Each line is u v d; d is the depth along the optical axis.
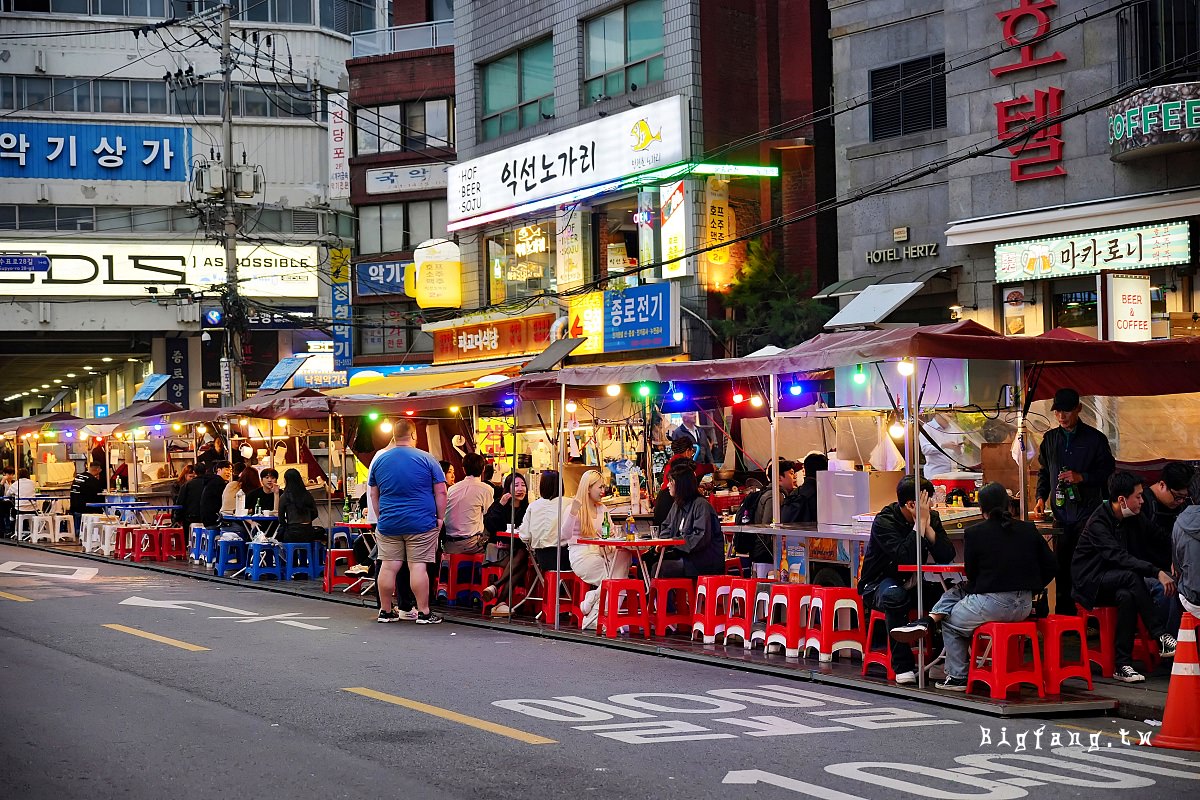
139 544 22.84
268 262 49.81
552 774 7.47
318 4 51.88
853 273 24.12
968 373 12.46
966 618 9.96
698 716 9.21
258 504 20.55
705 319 26.16
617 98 28.48
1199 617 8.91
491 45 32.72
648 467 17.41
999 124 21.33
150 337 51.34
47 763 7.74
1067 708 9.52
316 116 51.28
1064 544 12.20
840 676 10.70
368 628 14.11
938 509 12.10
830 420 16.52
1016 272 21.08
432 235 39.91
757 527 12.83
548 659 11.91
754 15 27.58
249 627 14.02
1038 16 20.88
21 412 73.44
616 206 28.38
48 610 15.43
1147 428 16.84
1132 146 19.19
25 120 49.44
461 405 16.97
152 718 9.05
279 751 8.05
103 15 50.44
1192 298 19.20
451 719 9.02
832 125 27.52
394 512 14.57
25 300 48.78
